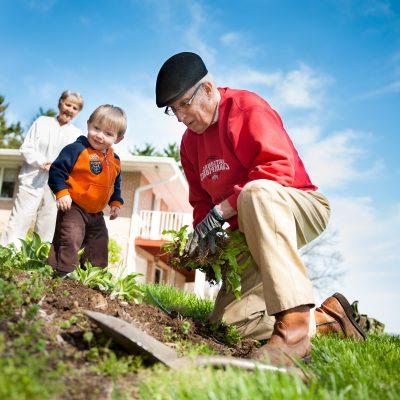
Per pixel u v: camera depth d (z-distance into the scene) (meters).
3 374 1.45
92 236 3.61
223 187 3.29
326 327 4.05
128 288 3.18
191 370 1.90
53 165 3.38
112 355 1.95
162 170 17.94
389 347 3.30
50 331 2.18
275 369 2.08
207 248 2.98
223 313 3.30
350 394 1.81
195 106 3.08
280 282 2.50
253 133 2.92
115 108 3.55
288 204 2.69
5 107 37.69
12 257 3.68
